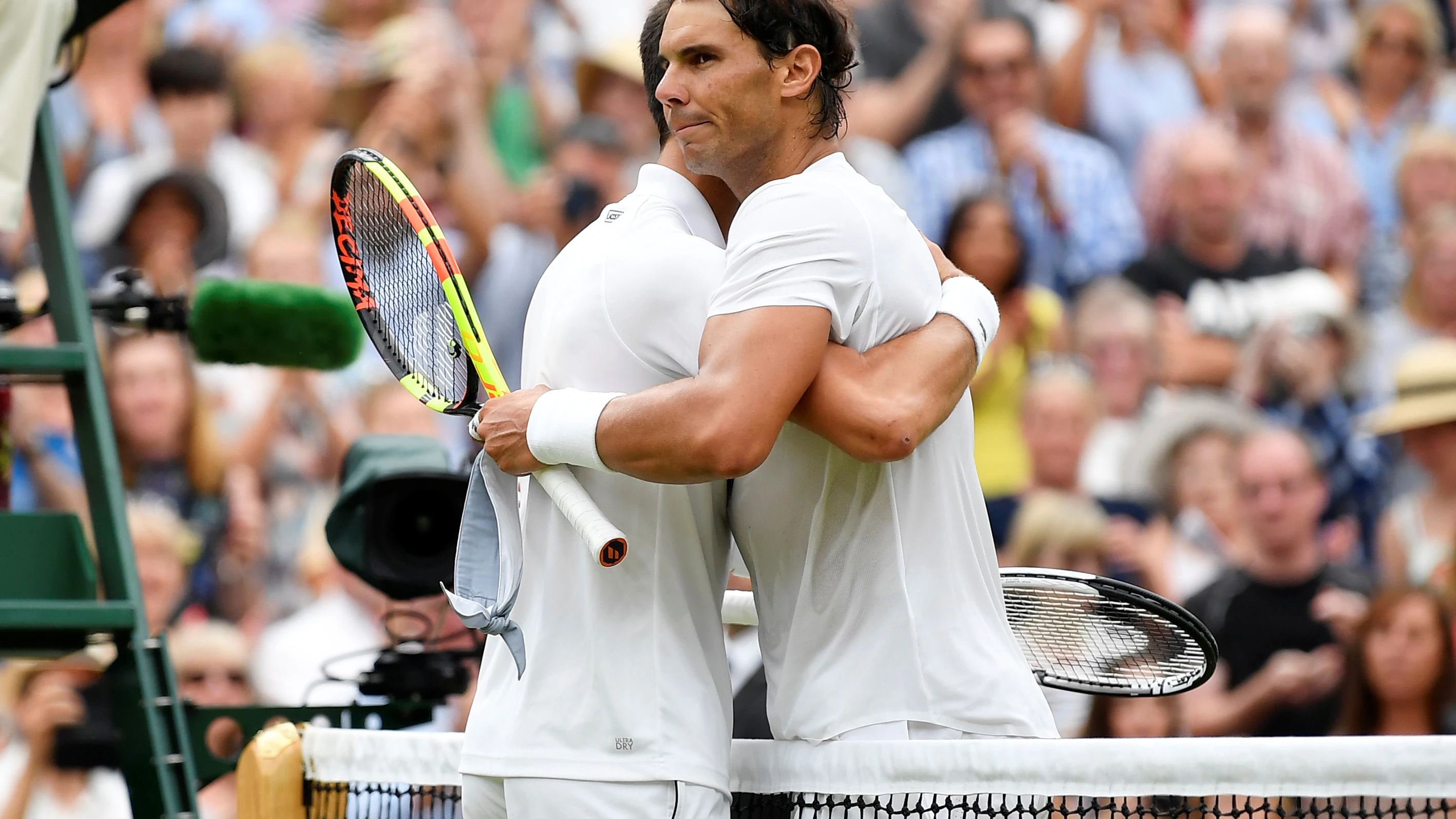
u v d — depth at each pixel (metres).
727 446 7.20
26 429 22.88
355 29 26.38
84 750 20.53
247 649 22.42
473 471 8.12
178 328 14.55
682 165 8.59
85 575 11.01
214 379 23.45
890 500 7.95
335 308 14.66
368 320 9.48
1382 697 22.58
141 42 25.27
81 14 12.69
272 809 9.82
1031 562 24.16
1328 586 24.02
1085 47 27.94
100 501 11.28
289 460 23.62
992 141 27.33
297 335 14.59
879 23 27.80
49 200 11.99
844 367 7.59
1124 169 27.77
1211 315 27.00
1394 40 29.16
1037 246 27.00
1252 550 24.36
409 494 13.62
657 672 7.71
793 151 8.24
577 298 8.10
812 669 8.09
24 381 12.46
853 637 7.97
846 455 8.00
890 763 7.55
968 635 8.00
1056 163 27.31
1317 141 28.44
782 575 8.24
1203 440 24.95
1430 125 29.09
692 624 7.94
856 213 7.77
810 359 7.42
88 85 24.88
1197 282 27.06
